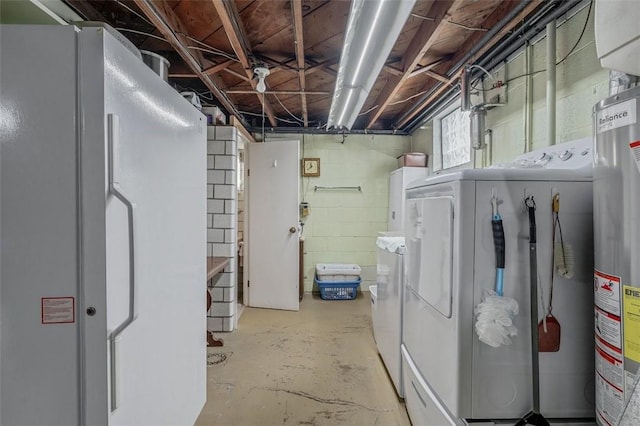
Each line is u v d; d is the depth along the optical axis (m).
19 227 0.78
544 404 1.17
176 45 2.25
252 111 4.46
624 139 0.82
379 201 4.92
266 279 4.10
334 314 3.85
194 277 1.42
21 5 0.89
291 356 2.73
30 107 0.78
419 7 2.10
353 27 1.74
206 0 2.05
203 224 1.54
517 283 1.17
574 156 1.42
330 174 4.91
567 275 1.15
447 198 1.25
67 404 0.80
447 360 1.25
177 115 1.24
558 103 2.02
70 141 0.79
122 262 0.87
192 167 1.40
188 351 1.35
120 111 0.86
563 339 1.17
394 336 2.19
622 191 0.83
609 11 0.84
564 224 1.17
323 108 4.36
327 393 2.18
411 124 4.54
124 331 0.89
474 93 2.96
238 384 2.29
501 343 1.12
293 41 2.56
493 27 2.08
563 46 1.97
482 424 1.17
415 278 1.66
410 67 2.58
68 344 0.80
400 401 2.09
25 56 0.77
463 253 1.17
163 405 1.13
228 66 2.87
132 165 0.92
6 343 0.79
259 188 4.15
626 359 0.83
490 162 2.77
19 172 0.78
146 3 1.78
